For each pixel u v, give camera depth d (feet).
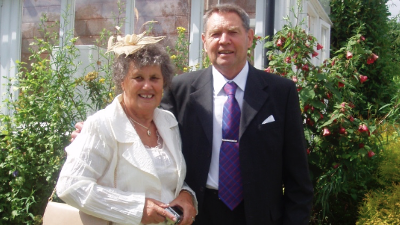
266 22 13.33
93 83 12.03
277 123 6.88
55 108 11.64
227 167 6.88
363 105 19.24
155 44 6.45
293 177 7.02
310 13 17.29
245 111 6.88
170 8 14.79
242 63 7.15
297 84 10.62
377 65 21.81
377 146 11.02
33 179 12.15
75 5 15.60
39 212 12.13
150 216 5.86
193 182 7.02
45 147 11.74
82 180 5.70
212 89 7.28
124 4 15.11
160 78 6.34
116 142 6.02
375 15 22.61
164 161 6.37
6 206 12.06
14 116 12.30
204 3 14.44
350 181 11.90
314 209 11.35
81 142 5.88
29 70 16.07
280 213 7.07
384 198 10.58
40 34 15.98
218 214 6.97
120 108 6.25
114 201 5.77
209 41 7.14
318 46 11.58
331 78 10.70
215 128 7.04
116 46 6.31
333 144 10.59
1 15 16.40
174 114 7.49
